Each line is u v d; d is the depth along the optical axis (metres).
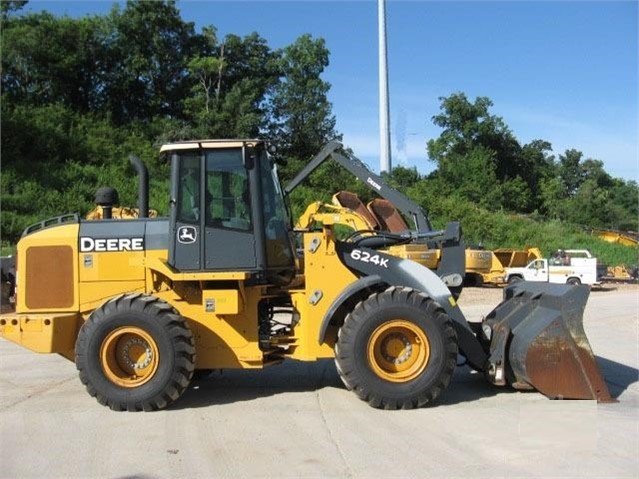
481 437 5.89
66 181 30.12
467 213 43.84
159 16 42.75
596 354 10.14
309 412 6.74
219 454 5.56
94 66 41.84
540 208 59.06
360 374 6.72
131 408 6.80
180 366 6.82
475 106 57.16
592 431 6.05
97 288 7.47
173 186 7.23
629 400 7.15
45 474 5.17
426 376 6.73
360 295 7.23
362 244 8.10
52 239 7.53
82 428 6.31
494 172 55.75
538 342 6.99
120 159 34.62
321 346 7.21
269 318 7.54
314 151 42.25
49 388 8.02
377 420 6.43
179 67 43.62
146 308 6.82
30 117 34.97
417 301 6.80
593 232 49.28
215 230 7.18
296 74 43.50
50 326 7.05
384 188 9.95
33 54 39.19
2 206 26.34
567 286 7.20
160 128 39.81
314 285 7.23
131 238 7.45
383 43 36.50
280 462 5.36
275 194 7.62
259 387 7.86
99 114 40.56
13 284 9.13
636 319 15.24
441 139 57.91
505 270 27.42
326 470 5.17
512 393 7.39
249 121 37.94
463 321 7.27
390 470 5.15
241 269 7.16
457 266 8.22
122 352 6.93
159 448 5.72
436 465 5.25
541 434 5.97
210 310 7.14
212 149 7.24
